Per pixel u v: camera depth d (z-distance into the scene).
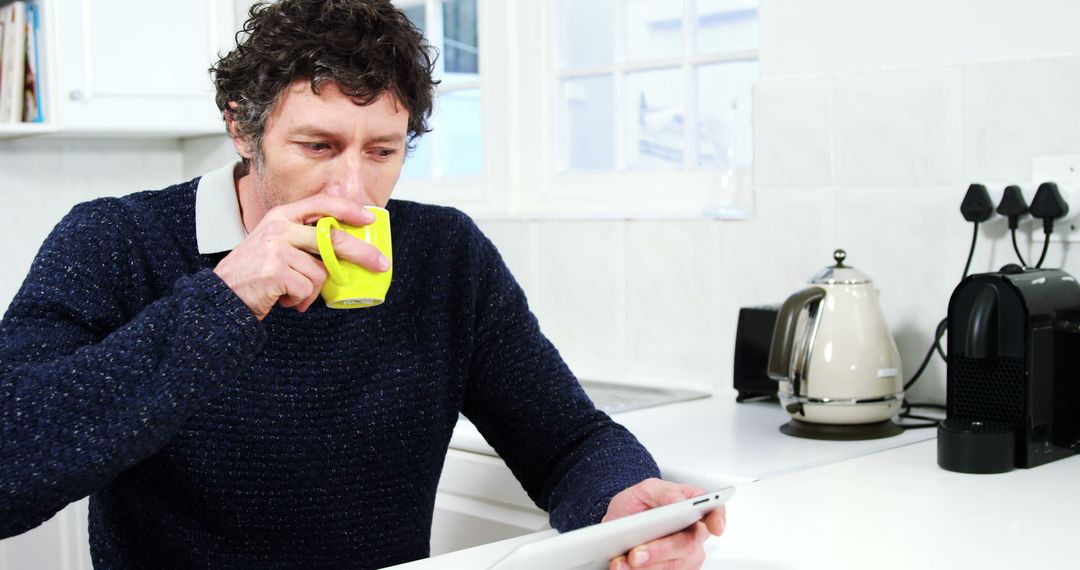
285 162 1.03
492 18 2.53
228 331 0.92
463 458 1.73
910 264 1.81
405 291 1.29
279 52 1.00
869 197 1.86
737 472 1.40
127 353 0.92
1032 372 1.39
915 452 1.50
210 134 2.72
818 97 1.91
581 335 2.31
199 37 2.54
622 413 1.84
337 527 1.23
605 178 2.39
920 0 1.78
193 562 1.19
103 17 2.41
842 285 1.65
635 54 2.35
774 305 1.92
